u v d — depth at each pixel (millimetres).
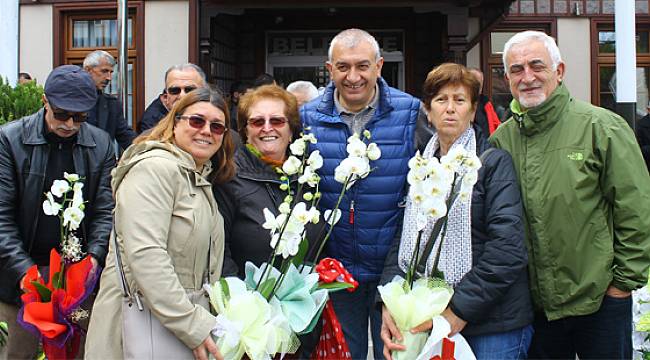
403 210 2525
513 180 2236
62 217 2385
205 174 2164
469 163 1977
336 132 2574
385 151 2539
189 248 1997
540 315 2465
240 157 2463
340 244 2559
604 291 2293
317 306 2170
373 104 2600
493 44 7867
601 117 2314
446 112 2264
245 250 2371
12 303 2641
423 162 1999
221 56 7445
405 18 7742
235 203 2389
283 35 8055
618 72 4336
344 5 6680
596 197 2299
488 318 2207
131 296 1956
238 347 2014
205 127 2072
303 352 2428
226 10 6961
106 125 4234
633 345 2617
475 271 2143
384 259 2529
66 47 7578
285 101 2475
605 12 7773
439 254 2143
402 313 2119
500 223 2152
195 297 2012
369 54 2529
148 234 1897
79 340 2277
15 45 4785
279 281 2182
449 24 6949
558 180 2291
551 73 2320
